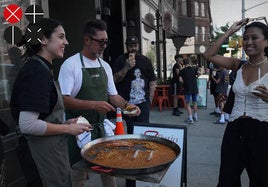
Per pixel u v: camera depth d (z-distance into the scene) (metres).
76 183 2.72
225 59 2.86
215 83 8.87
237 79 2.61
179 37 21.69
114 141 2.31
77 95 2.60
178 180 2.96
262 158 2.45
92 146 2.18
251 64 2.56
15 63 3.49
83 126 2.03
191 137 6.32
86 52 2.63
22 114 1.82
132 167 1.76
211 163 4.69
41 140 1.95
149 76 4.31
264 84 2.42
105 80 2.71
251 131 2.47
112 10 8.12
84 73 2.57
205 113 9.43
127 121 4.09
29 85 1.82
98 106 2.48
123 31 8.16
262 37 2.45
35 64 1.88
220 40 2.83
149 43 11.91
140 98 4.14
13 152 3.23
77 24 6.50
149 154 2.00
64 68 2.54
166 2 16.17
